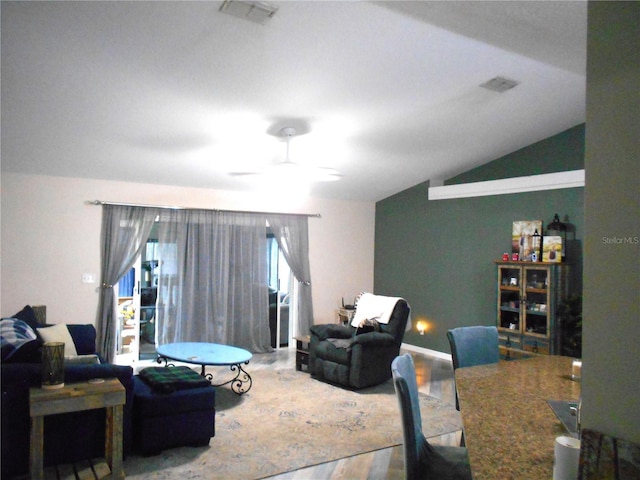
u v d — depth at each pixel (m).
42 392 2.62
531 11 2.29
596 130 1.04
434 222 6.81
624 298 0.99
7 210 5.09
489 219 6.07
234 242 6.43
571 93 4.36
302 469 3.06
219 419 3.92
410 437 1.72
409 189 7.22
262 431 3.68
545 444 1.41
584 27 2.39
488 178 6.28
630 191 0.98
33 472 2.51
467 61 3.58
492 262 6.02
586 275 1.06
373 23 2.99
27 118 4.02
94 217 5.54
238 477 2.91
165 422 3.20
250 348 6.54
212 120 4.27
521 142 5.68
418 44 3.28
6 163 4.90
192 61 3.31
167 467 3.01
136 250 5.75
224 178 5.91
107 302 5.52
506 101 4.42
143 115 4.10
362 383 4.79
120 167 5.28
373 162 5.89
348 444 3.46
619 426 0.99
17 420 2.70
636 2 0.98
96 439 2.93
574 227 5.16
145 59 3.26
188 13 2.79
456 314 6.46
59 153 4.77
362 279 7.74
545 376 2.23
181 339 5.95
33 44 3.02
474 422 1.59
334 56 3.36
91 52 3.14
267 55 3.29
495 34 2.58
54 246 5.31
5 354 2.82
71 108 3.90
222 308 6.26
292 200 7.03
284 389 4.84
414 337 7.07
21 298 5.14
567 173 5.21
